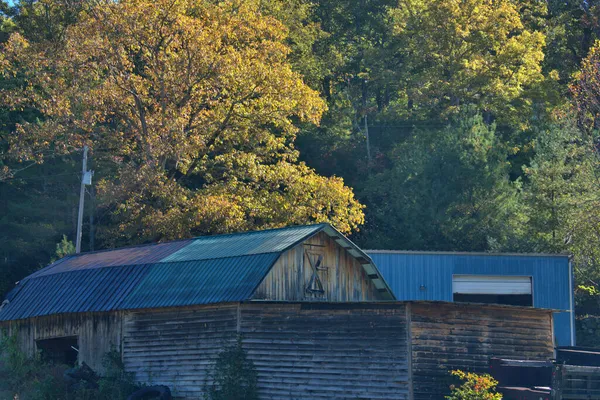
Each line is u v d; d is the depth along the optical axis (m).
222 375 47.19
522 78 115.50
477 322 47.16
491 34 114.94
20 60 86.44
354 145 125.25
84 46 82.56
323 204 83.56
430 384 44.19
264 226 81.50
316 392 45.38
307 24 137.00
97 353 54.53
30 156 85.75
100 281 56.41
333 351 45.56
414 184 101.81
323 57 134.88
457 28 112.69
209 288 49.56
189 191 84.00
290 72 87.50
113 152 93.94
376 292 57.94
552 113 117.12
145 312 52.50
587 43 129.38
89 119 83.12
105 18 83.12
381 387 44.03
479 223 97.75
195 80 84.19
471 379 42.88
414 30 118.44
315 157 123.75
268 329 47.34
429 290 70.31
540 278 71.56
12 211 100.75
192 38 83.50
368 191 111.06
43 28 117.81
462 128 104.62
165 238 81.56
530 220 93.00
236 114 87.75
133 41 84.19
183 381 49.62
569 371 43.22
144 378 51.50
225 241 56.34
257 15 89.12
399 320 44.44
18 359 58.34
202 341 49.31
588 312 91.62
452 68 115.81
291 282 50.84
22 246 99.12
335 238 54.31
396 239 102.94
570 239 89.56
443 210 99.38
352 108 127.69
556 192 91.50
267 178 84.81
